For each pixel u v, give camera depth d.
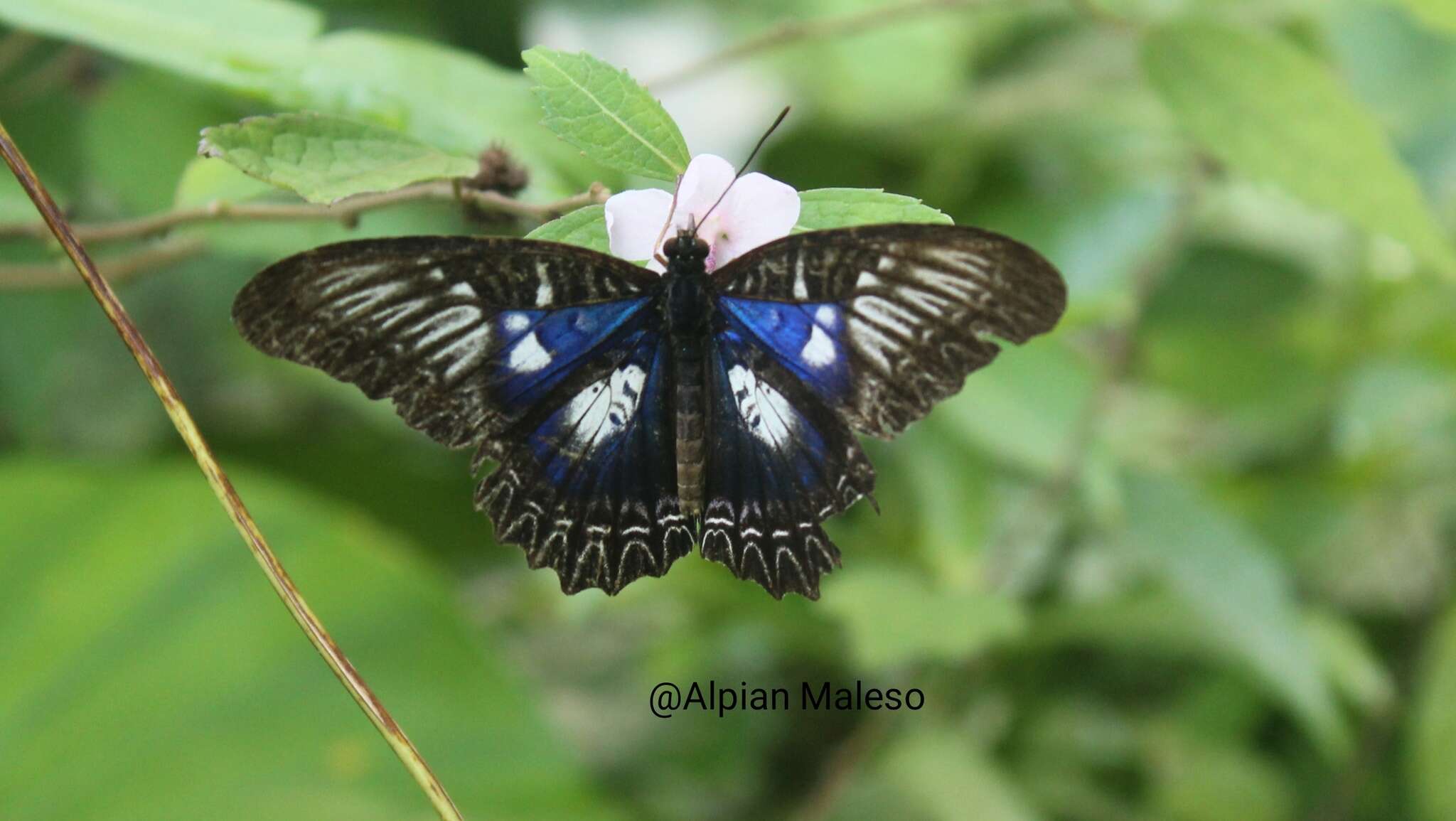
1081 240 0.59
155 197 0.53
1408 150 0.57
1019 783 0.56
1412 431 0.58
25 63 0.55
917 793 0.53
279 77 0.47
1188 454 0.62
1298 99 0.48
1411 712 0.56
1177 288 0.62
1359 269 0.60
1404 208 0.48
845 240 0.44
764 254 0.44
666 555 0.45
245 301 0.43
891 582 0.53
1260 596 0.53
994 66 0.70
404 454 0.62
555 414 0.45
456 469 0.62
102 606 0.53
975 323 0.44
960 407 0.54
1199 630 0.55
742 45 0.51
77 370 0.60
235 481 0.55
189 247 0.50
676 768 0.57
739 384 0.45
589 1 0.68
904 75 0.67
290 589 0.44
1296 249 0.63
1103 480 0.54
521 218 0.46
